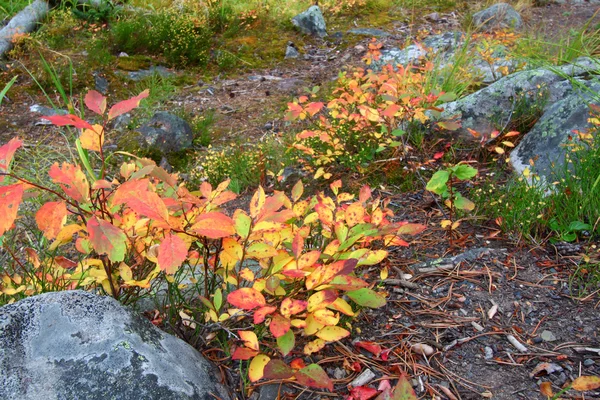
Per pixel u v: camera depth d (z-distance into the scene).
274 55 7.59
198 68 7.11
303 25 8.23
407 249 3.08
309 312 1.98
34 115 5.70
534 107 4.14
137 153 4.79
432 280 2.77
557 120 3.77
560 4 9.14
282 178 4.14
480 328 2.43
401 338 2.40
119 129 5.39
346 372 2.23
